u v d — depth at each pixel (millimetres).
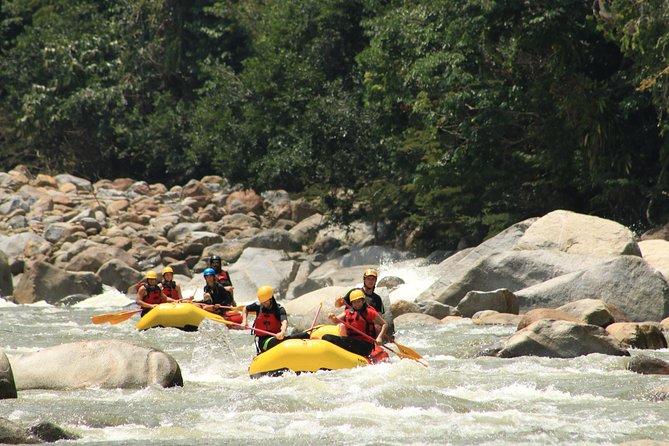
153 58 167625
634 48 75438
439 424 27312
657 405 30484
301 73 120562
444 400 30875
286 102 120125
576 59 84438
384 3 118000
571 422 27625
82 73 167875
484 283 68562
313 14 130250
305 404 30625
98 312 79688
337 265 107688
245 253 109062
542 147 90938
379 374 36781
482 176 92188
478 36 86250
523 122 92438
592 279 63031
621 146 85312
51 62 166750
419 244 108625
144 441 25344
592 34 85188
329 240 120812
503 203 96312
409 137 100125
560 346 42625
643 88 71312
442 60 86500
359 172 112562
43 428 25781
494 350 44094
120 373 34562
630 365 38219
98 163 174125
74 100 161000
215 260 63969
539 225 71062
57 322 67812
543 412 29359
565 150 87375
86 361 34906
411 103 93625
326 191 115875
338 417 28422
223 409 30031
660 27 74188
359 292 41156
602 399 31766
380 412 29328
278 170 113688
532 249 69625
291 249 120250
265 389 34625
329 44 128500
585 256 67062
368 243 117312
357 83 119875
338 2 126500
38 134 168625
